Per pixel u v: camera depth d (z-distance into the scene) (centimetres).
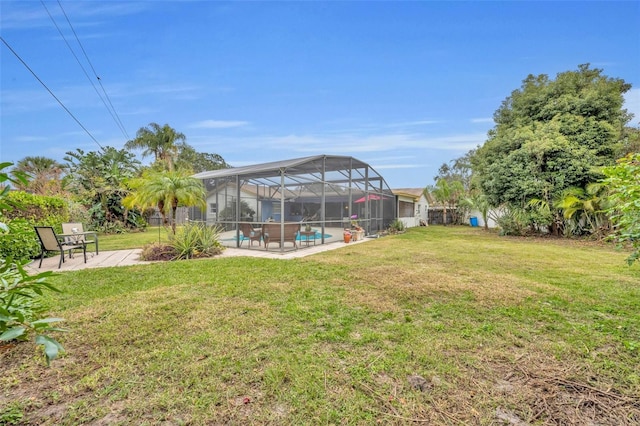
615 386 228
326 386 226
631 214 306
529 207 1340
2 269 167
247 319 352
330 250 928
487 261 729
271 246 1035
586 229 1251
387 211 1794
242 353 274
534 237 1315
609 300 422
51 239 654
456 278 548
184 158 2717
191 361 261
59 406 206
